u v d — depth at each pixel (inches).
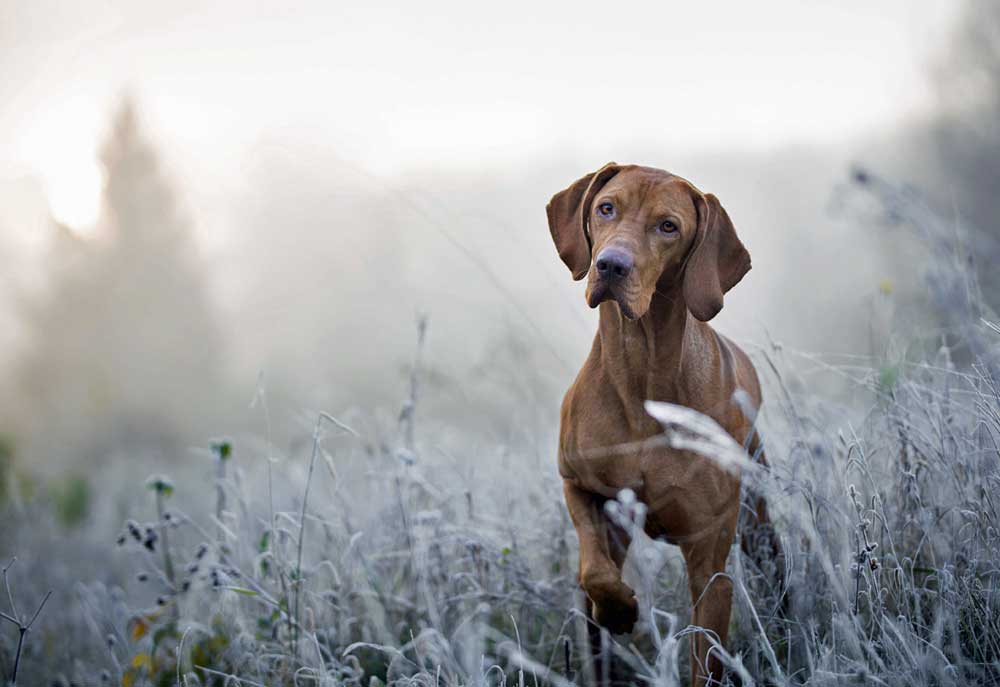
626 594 145.2
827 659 130.1
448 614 177.5
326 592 178.4
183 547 250.4
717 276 149.7
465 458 243.3
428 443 242.2
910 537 153.3
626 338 150.7
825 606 151.6
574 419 157.5
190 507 341.1
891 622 130.7
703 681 143.7
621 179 153.6
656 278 146.3
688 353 151.4
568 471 159.2
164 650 192.9
